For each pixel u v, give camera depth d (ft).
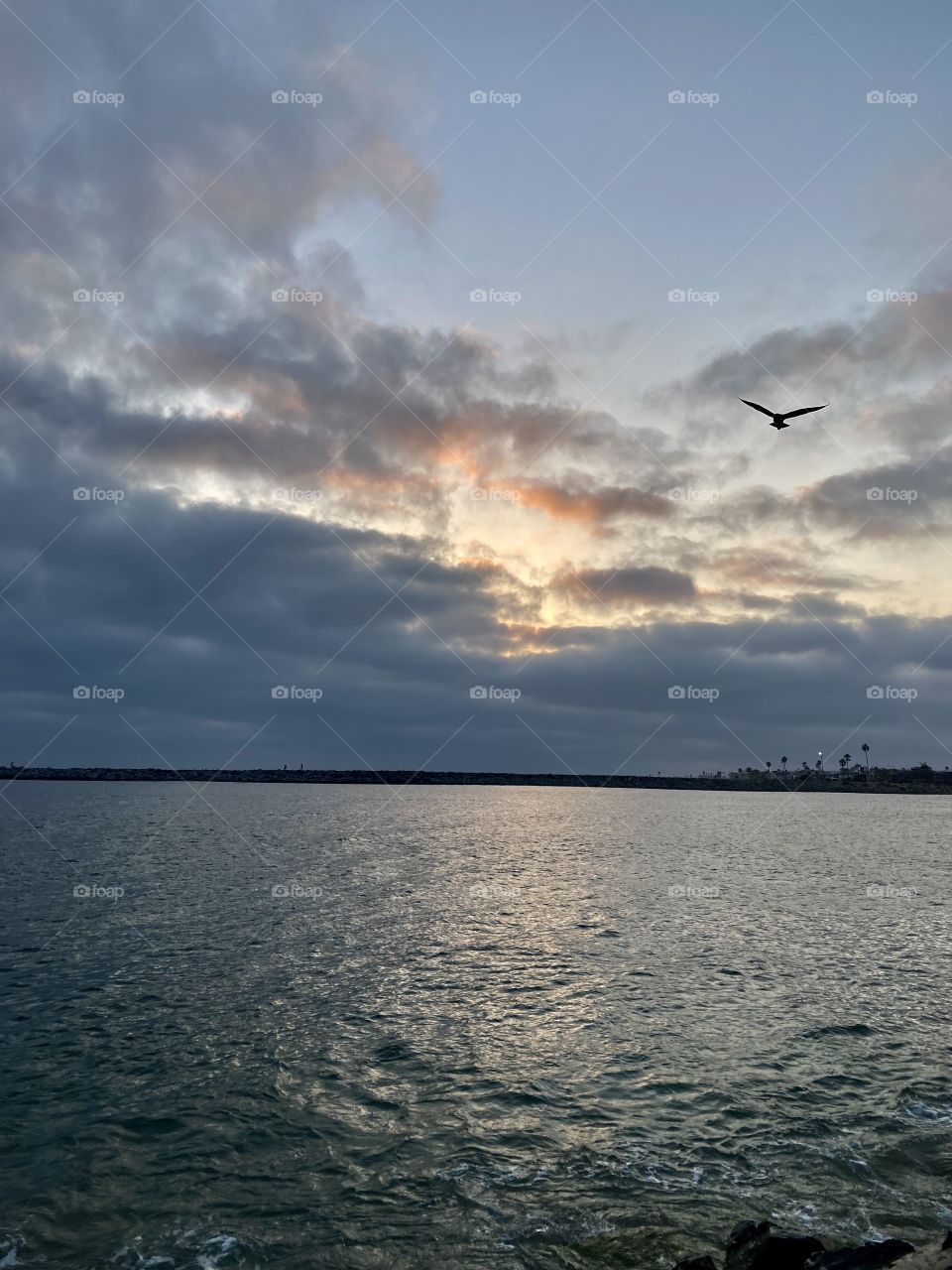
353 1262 48.06
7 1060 80.23
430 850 321.32
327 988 107.86
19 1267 46.91
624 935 148.36
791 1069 80.12
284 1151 62.34
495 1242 50.29
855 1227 52.01
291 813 606.14
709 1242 50.11
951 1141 64.54
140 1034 88.43
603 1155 61.93
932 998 106.73
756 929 156.97
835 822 615.98
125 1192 56.03
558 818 611.88
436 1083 75.82
